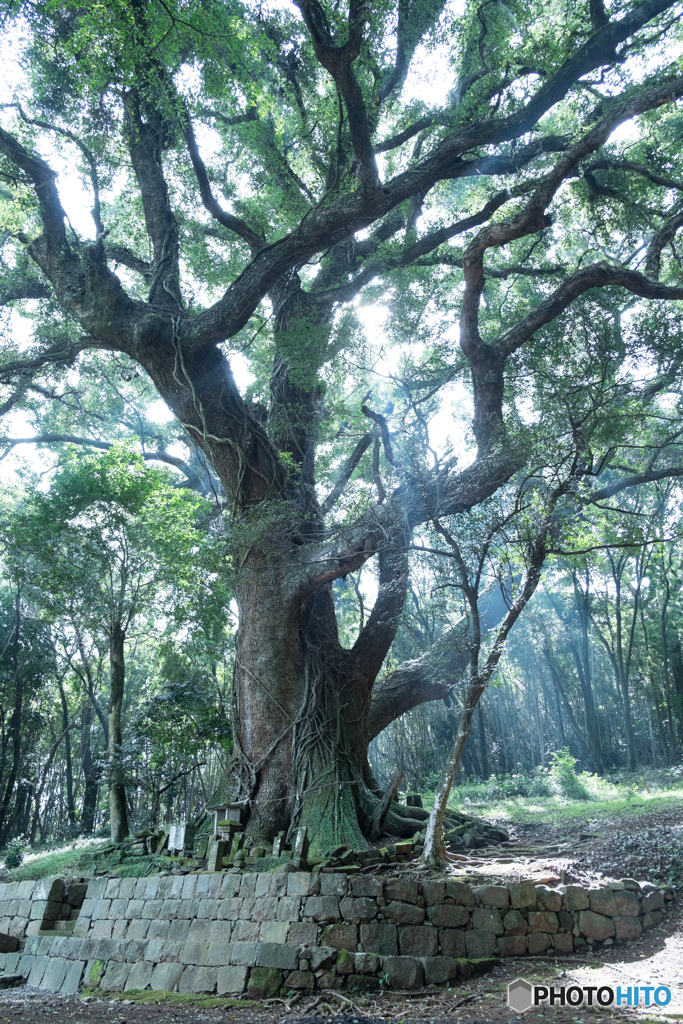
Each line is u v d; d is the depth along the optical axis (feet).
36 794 74.84
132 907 30.19
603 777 68.33
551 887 27.73
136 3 35.29
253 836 33.27
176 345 38.68
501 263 59.31
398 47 42.16
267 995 23.45
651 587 78.07
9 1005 24.99
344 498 38.40
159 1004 23.88
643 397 38.29
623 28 36.17
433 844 28.19
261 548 37.63
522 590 30.22
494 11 40.81
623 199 49.06
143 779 46.34
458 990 22.63
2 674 70.85
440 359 46.50
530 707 83.05
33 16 37.37
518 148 46.57
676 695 72.69
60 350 50.31
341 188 39.52
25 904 34.63
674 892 29.71
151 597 46.68
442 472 34.68
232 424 40.47
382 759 72.90
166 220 45.11
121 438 72.23
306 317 43.37
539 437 29.50
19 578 48.01
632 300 51.34
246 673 38.06
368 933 24.53
